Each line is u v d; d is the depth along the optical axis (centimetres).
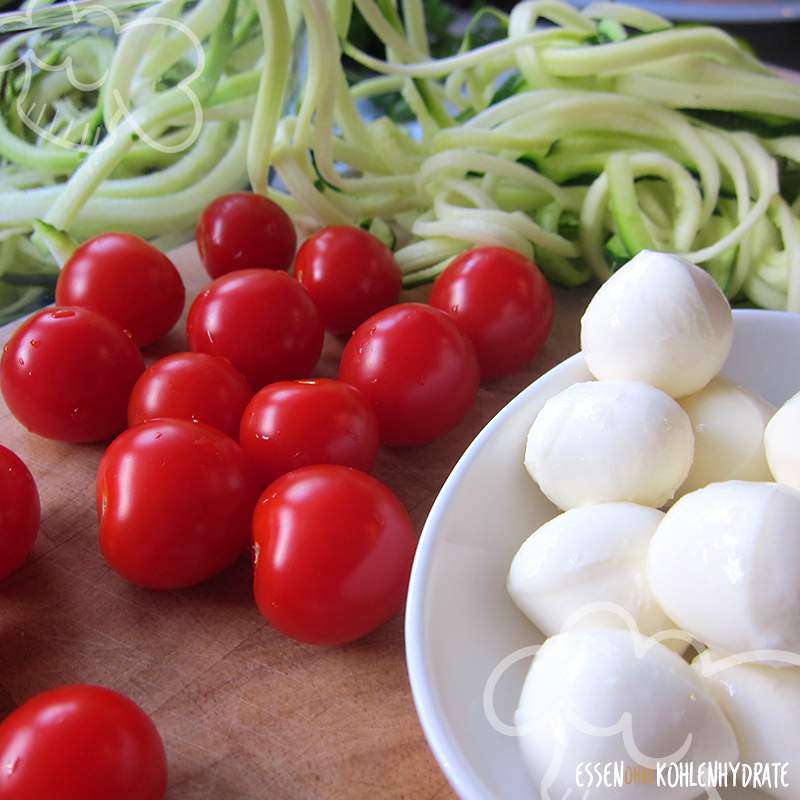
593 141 28
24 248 27
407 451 23
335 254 25
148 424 19
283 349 23
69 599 19
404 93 31
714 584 14
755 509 14
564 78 29
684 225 27
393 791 16
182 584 19
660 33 27
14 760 14
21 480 19
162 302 24
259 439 20
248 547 20
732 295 27
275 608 17
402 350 21
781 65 44
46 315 22
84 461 22
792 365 20
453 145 29
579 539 16
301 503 17
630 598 15
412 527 19
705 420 18
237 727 17
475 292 23
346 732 17
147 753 15
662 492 17
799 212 28
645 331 17
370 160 30
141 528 18
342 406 20
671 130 28
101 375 22
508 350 24
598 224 28
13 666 18
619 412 17
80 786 14
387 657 18
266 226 26
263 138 27
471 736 14
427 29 38
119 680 18
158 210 29
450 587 16
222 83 27
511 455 18
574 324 27
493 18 37
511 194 29
